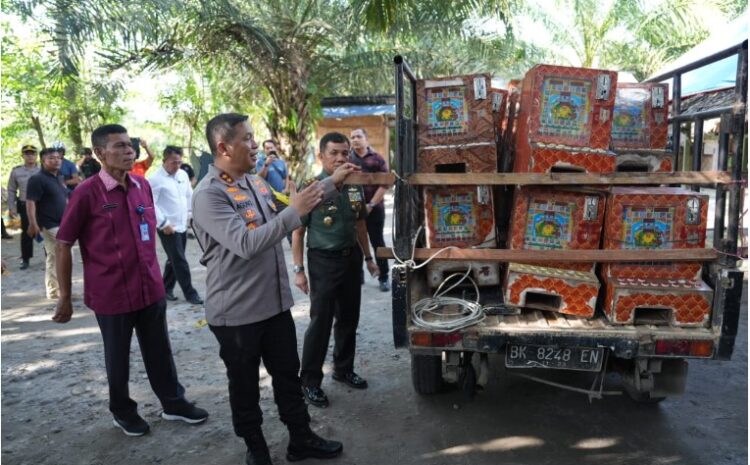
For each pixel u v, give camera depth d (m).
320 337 3.53
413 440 3.15
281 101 11.18
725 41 5.74
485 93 3.09
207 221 2.51
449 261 3.13
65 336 5.08
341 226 3.45
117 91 9.44
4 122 13.73
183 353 4.55
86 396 3.83
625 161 3.29
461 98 3.12
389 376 4.01
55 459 3.06
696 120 3.43
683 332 2.71
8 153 15.41
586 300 2.86
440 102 3.13
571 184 2.86
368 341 4.73
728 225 2.69
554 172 2.90
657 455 2.93
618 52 14.86
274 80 10.91
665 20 13.25
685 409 3.41
